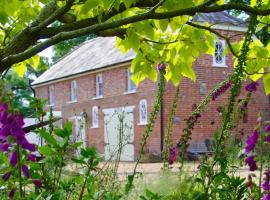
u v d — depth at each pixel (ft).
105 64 118.83
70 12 13.32
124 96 112.16
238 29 91.76
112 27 10.86
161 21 12.10
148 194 8.68
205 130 93.81
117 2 10.03
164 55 13.94
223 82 12.13
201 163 9.44
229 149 12.83
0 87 7.02
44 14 12.29
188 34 13.56
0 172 7.86
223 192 9.52
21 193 7.62
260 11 10.75
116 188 12.18
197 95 98.58
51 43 10.86
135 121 106.83
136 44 12.42
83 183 8.61
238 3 10.73
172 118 15.43
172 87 96.58
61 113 142.20
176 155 14.28
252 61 13.25
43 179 8.57
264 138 9.11
